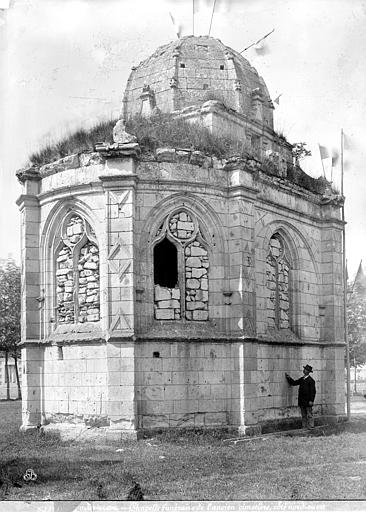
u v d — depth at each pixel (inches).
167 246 914.7
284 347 982.4
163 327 847.7
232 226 892.6
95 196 870.4
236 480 570.9
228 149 933.2
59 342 874.8
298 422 979.9
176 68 1139.9
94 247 879.1
